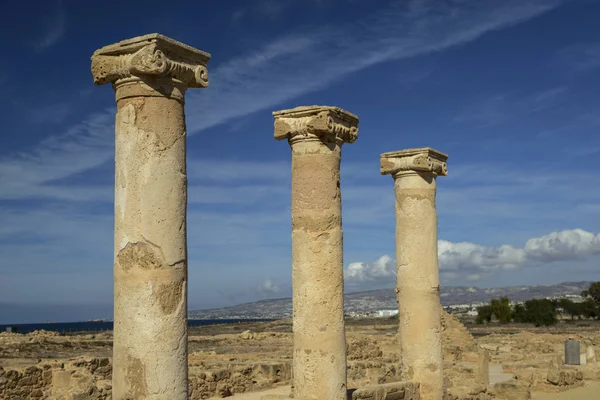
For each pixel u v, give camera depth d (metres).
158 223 9.80
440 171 17.83
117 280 9.91
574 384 31.59
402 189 17.53
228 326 97.50
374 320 119.50
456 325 46.44
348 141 14.66
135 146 9.85
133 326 9.66
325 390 13.46
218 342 52.25
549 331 80.75
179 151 10.13
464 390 23.06
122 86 10.05
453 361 38.16
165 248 9.82
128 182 9.86
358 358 38.50
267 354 37.62
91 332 68.00
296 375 13.77
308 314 13.67
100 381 22.31
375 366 29.86
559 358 39.41
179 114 10.20
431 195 17.64
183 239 10.10
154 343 9.62
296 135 14.14
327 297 13.69
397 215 17.64
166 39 9.83
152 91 9.92
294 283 13.96
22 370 21.25
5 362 29.47
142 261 9.72
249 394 26.30
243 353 39.53
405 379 17.00
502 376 35.78
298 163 14.09
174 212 9.95
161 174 9.88
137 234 9.74
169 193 9.92
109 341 48.34
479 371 29.52
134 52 9.91
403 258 17.34
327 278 13.73
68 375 22.06
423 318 17.00
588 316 126.00
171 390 9.70
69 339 47.38
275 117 14.45
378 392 14.99
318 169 13.95
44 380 21.81
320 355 13.52
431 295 17.19
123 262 9.82
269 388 28.27
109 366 24.94
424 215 17.39
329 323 13.63
